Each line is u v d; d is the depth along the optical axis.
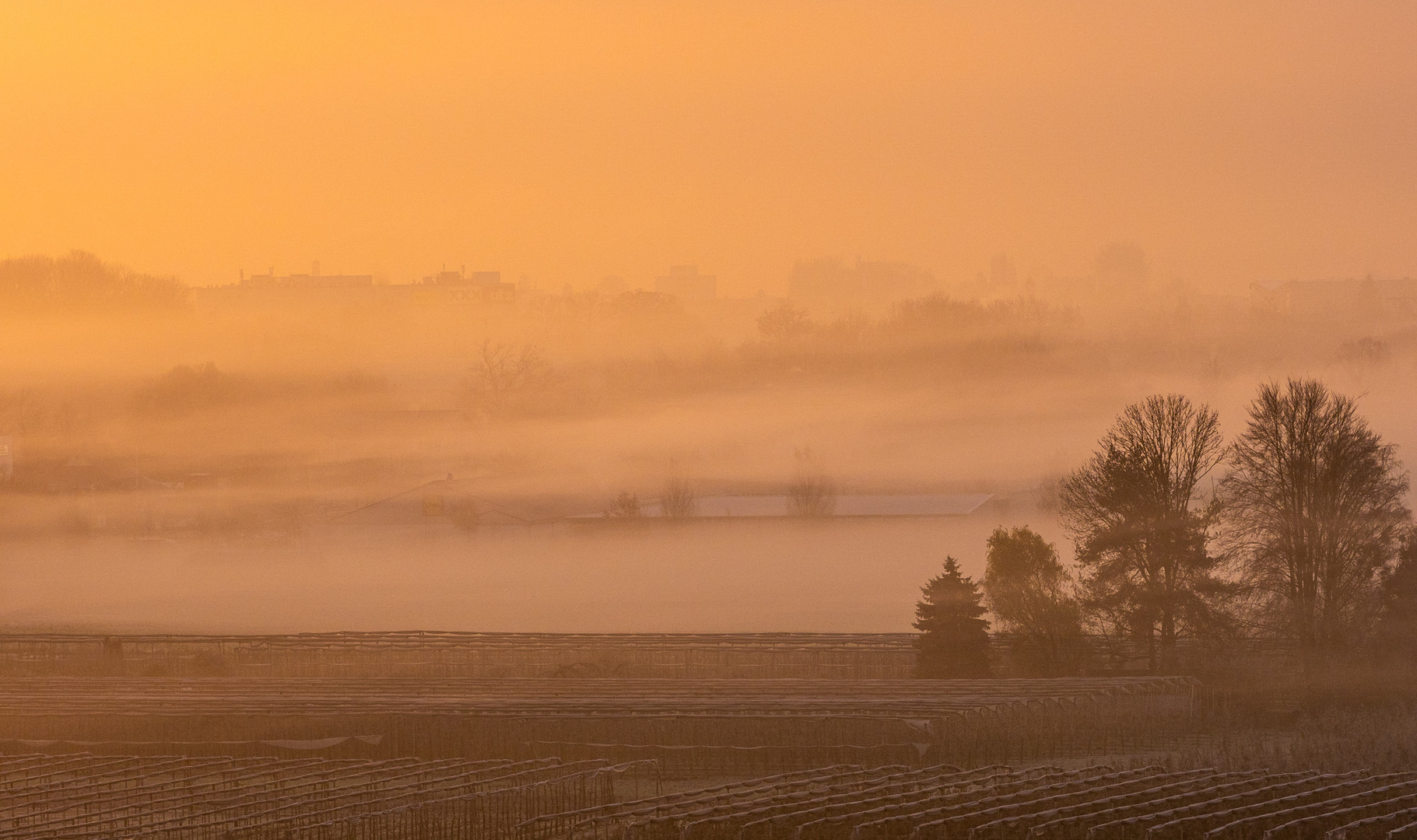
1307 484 156.75
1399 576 151.75
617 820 100.38
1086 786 105.00
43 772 124.25
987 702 138.00
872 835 91.62
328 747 133.50
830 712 135.12
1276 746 123.31
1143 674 158.62
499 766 121.69
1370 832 91.81
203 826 101.06
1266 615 154.25
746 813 95.56
